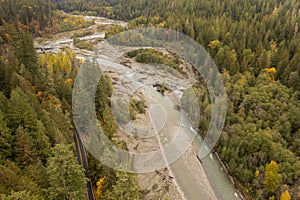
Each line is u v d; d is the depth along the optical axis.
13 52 64.56
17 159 30.50
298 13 106.50
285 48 78.75
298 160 48.19
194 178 45.53
